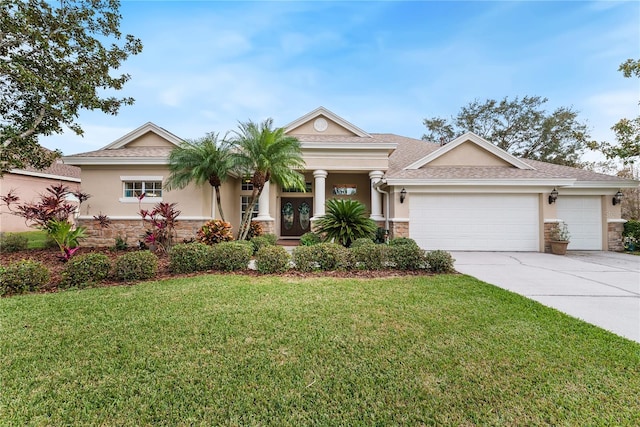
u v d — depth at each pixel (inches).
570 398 111.0
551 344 151.9
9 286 239.8
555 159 1130.7
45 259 386.3
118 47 460.1
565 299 233.3
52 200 423.5
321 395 112.4
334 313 193.6
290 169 481.7
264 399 109.9
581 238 541.3
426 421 100.1
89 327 171.2
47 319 182.7
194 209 506.6
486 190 507.2
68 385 117.6
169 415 102.0
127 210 506.9
